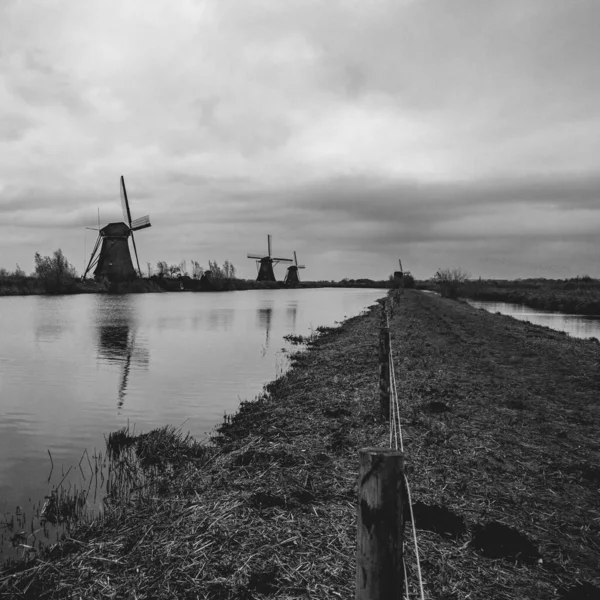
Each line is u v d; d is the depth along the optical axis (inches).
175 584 181.9
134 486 309.9
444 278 3235.7
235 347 994.7
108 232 3673.7
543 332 1031.0
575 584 178.2
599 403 435.8
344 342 951.6
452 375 542.0
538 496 248.1
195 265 4781.0
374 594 101.1
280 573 184.2
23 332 1256.8
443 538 205.8
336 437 348.5
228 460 317.1
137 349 972.6
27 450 392.2
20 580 195.8
